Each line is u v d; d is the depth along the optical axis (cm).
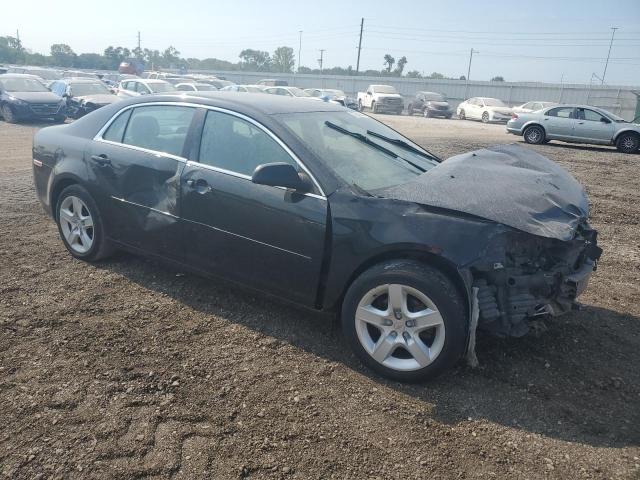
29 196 750
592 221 768
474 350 332
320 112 439
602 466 265
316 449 271
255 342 371
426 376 322
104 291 442
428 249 313
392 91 3938
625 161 1484
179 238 419
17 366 331
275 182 342
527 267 333
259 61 11725
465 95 5297
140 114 455
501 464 265
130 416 289
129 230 452
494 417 300
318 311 368
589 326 412
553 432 289
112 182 454
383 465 262
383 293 332
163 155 425
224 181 387
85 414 289
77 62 8481
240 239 383
